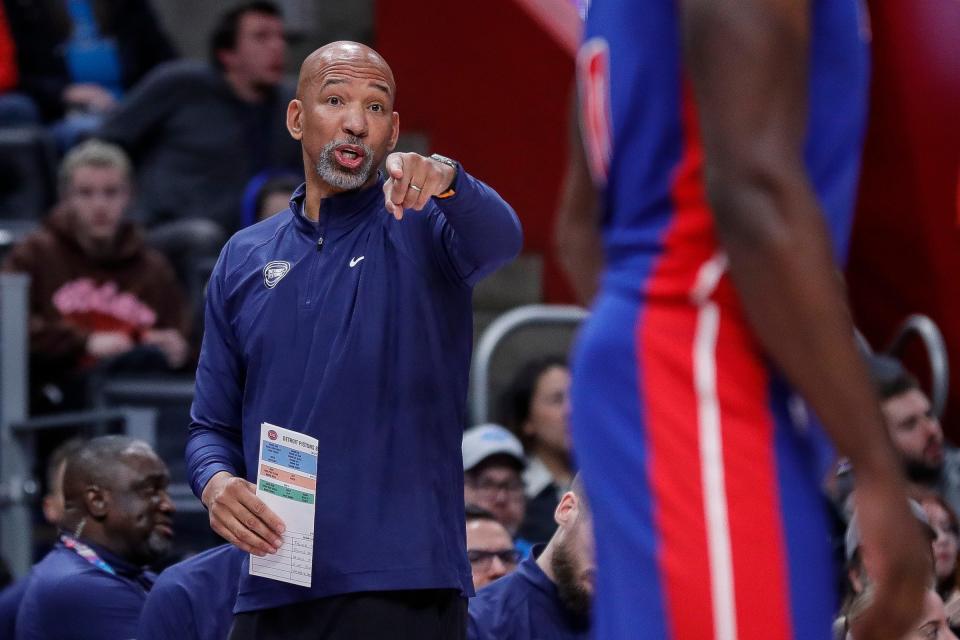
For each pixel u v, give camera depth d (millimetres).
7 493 22688
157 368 25297
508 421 22422
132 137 29188
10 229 28703
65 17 34750
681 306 5625
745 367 5523
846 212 5773
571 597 14312
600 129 6000
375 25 29812
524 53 28859
